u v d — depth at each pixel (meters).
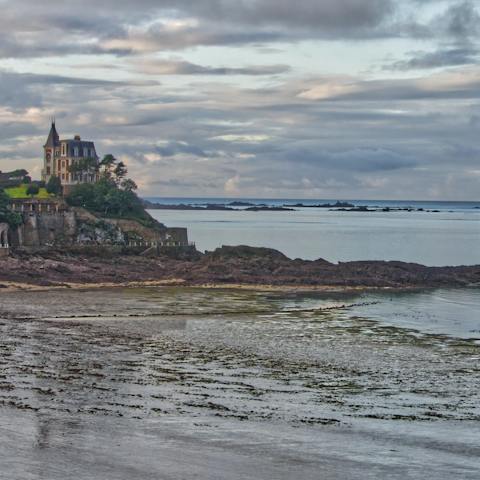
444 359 84.00
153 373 73.44
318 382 71.00
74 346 86.94
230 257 176.12
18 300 130.25
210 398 64.12
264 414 59.38
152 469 47.12
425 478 46.59
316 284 158.25
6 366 74.81
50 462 47.72
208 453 50.25
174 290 148.38
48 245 195.75
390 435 54.72
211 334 97.81
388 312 123.75
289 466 48.19
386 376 74.25
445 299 143.38
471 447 52.41
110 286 152.88
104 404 61.38
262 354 84.50
